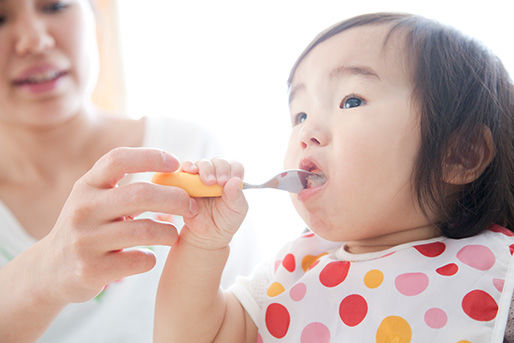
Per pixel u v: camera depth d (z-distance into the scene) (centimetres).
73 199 52
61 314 97
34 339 66
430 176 66
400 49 69
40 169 105
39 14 90
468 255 66
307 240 84
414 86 67
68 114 98
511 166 74
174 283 66
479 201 70
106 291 100
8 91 90
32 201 104
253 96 173
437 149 66
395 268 68
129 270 53
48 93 91
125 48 190
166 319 67
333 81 70
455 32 75
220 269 65
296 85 76
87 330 97
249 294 77
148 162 52
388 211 66
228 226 60
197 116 180
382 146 64
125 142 114
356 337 64
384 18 74
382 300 65
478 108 70
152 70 190
